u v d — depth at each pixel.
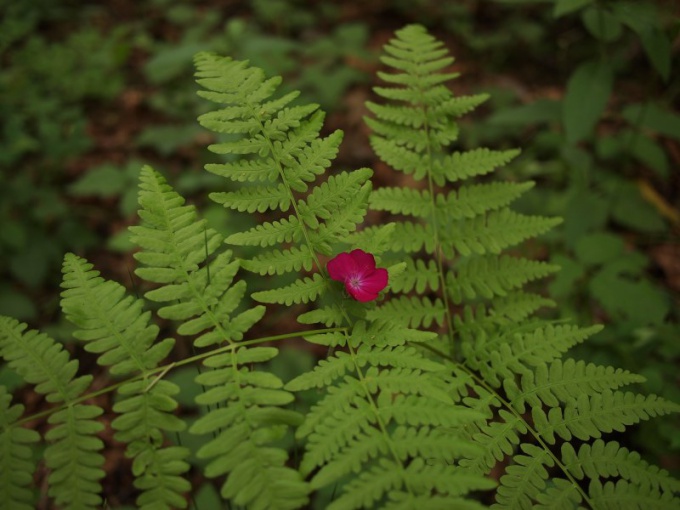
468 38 1.00
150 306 0.53
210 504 0.36
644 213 0.61
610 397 0.29
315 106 0.32
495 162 0.36
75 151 0.70
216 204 0.62
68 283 0.28
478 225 0.36
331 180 0.31
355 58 0.94
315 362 0.47
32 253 0.62
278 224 0.31
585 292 0.51
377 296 0.30
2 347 0.26
